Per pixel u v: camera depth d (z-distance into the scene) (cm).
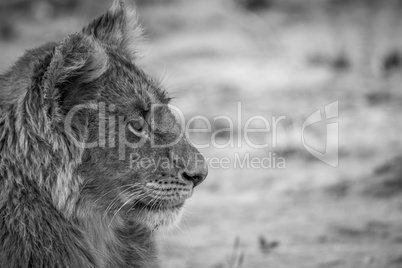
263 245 1143
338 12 2781
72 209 861
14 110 847
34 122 835
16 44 2461
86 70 858
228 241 1179
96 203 879
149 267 962
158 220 920
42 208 846
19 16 2794
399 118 1689
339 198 1324
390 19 2653
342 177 1402
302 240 1170
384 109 1755
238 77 2030
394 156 1464
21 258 829
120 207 891
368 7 2831
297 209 1291
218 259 1115
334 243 1153
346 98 1838
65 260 854
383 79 1988
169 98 952
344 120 1692
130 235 945
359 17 2702
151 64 2091
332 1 2916
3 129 848
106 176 877
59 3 2844
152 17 2603
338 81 1973
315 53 2209
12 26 2623
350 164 1459
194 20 2608
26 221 838
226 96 1870
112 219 898
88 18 2648
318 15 2739
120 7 997
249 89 1928
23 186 841
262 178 1437
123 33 995
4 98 859
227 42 2384
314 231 1199
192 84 1952
